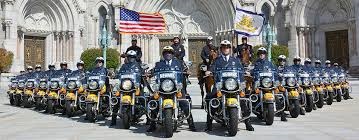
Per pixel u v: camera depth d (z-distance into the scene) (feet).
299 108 46.39
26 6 124.16
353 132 34.27
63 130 38.99
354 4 114.21
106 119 48.88
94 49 121.39
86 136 34.73
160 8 141.79
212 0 136.77
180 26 142.92
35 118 51.03
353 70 113.50
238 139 31.71
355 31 114.21
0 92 100.17
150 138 33.35
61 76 57.77
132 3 133.59
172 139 32.42
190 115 36.91
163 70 35.14
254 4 132.46
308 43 126.62
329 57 126.52
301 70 52.65
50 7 129.18
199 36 142.10
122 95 39.65
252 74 40.81
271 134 33.86
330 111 53.11
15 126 42.70
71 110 52.01
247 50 48.70
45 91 63.36
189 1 142.72
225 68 34.40
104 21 137.49
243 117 36.27
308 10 126.41
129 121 39.81
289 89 45.73
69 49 129.80
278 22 132.87
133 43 47.01
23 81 72.18
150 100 36.01
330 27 124.88
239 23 74.90
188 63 44.45
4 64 108.37
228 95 34.19
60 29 130.62
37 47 130.11
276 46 119.03
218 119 35.50
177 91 34.81
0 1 117.60
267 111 39.81
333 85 67.67
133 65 40.32
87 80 47.75
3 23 116.47
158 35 141.90
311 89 53.47
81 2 132.16
